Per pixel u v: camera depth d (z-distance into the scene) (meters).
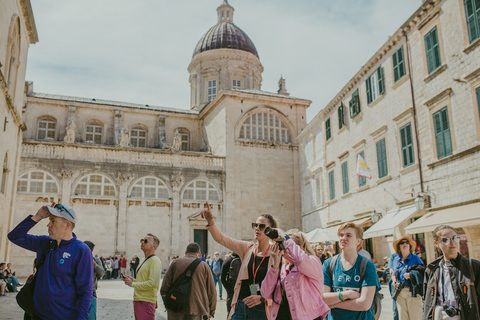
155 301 8.86
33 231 37.03
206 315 8.38
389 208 27.25
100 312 15.68
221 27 60.81
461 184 20.72
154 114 52.03
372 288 5.94
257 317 6.43
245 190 45.25
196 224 41.81
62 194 38.50
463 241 20.39
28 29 26.69
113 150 41.03
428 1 23.22
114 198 39.97
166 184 41.94
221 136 46.94
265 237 6.59
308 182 44.00
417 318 9.57
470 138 20.22
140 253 39.78
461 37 21.00
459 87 21.05
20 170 37.84
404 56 25.83
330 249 15.51
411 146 24.92
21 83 26.84
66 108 48.53
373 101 29.67
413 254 9.91
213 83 59.00
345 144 34.22
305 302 5.54
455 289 6.60
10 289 24.14
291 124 49.25
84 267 5.76
